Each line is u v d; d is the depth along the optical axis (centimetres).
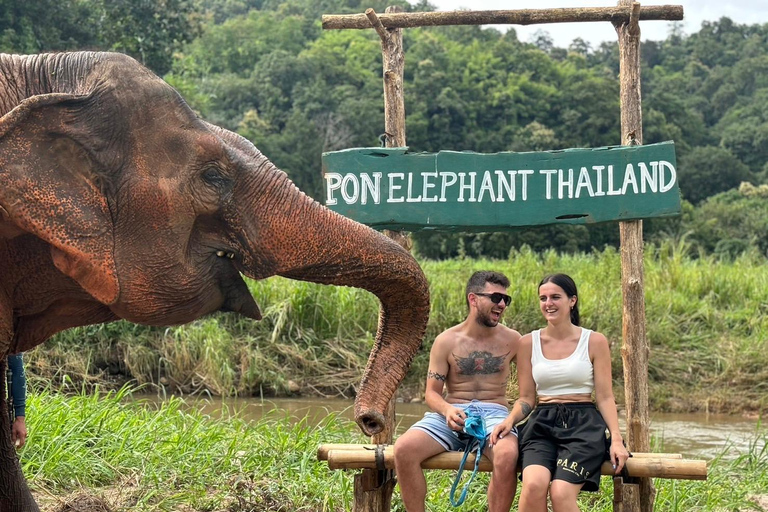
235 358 1206
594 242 3027
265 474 607
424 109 4162
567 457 420
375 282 369
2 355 358
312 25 6619
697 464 412
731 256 2997
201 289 351
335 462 443
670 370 1230
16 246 349
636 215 505
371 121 4078
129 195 335
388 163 520
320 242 356
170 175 338
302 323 1259
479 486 605
